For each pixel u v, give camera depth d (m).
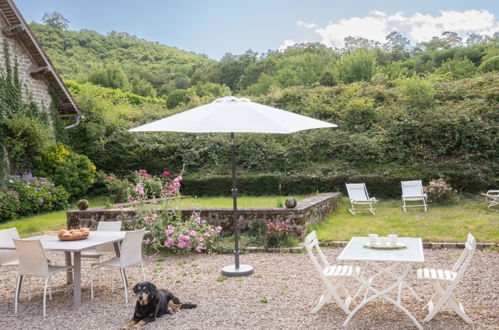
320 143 16.88
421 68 40.38
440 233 8.67
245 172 16.94
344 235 8.81
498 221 9.55
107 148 18.44
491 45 39.34
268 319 4.49
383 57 51.97
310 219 9.35
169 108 25.12
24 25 14.91
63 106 17.17
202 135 18.44
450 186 13.20
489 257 6.98
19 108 15.10
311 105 18.98
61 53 60.91
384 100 18.89
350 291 5.47
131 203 9.41
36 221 11.79
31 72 15.63
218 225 9.01
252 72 54.31
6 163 14.36
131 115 20.78
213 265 7.23
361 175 14.30
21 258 5.09
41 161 15.14
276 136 17.94
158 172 17.81
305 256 7.61
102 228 6.74
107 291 5.88
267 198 14.39
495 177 13.78
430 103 17.27
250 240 8.48
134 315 4.50
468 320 4.23
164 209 8.82
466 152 15.27
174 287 5.93
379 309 4.77
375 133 16.83
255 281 6.09
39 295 5.77
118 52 68.88
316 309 4.66
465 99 17.08
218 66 61.38
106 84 43.69
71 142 18.22
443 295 4.25
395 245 4.76
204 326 4.32
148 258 7.95
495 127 15.20
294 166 16.69
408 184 12.52
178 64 70.69
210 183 15.80
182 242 7.95
